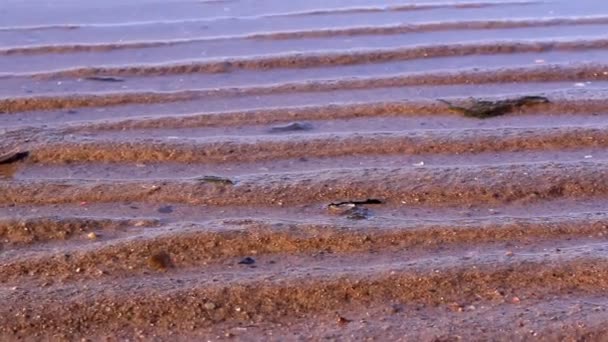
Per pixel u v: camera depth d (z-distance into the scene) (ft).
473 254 32.30
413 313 29.09
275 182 38.27
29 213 35.99
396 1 71.82
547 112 47.03
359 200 36.83
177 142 42.83
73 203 36.94
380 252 32.58
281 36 62.34
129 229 34.55
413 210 36.09
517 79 52.65
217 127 45.57
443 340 27.58
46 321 28.76
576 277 30.73
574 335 27.68
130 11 70.13
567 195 37.14
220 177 39.06
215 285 30.30
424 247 32.89
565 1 71.41
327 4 71.31
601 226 34.09
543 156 41.24
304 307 29.43
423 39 61.16
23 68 57.00
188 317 28.99
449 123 45.85
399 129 44.98
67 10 70.54
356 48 58.90
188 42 61.67
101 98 50.19
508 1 71.82
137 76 55.01
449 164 40.37
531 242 33.17
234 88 51.83
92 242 33.68
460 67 55.16
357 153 41.73
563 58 56.75
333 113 47.11
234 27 65.21
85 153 41.93
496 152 41.73
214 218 35.55
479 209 36.17
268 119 46.52
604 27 63.77
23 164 41.34
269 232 33.50
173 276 31.24
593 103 47.47
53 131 44.70
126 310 29.19
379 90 51.24
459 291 30.12
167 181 38.60
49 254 32.68
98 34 64.03
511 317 28.68
